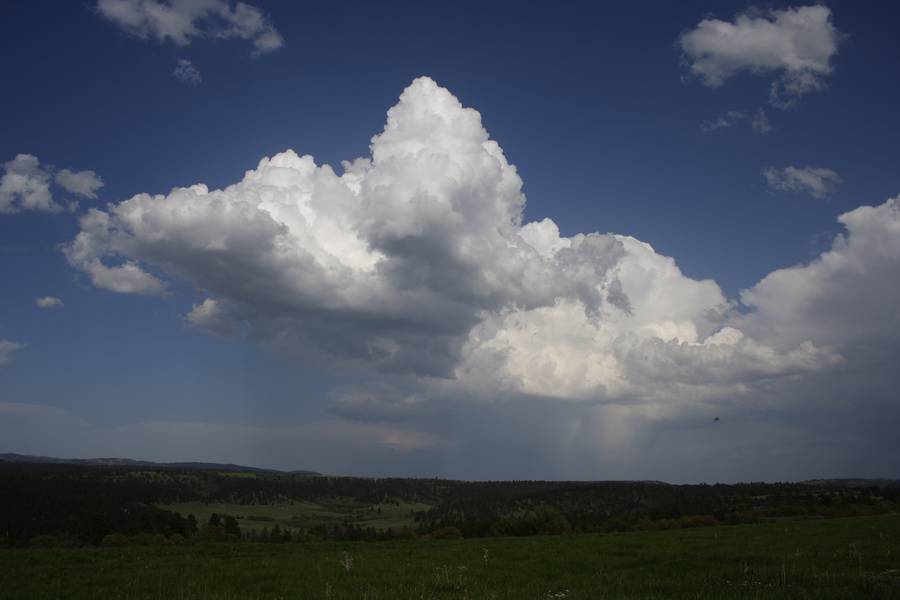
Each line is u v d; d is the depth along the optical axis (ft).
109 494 365.61
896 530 122.21
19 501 292.81
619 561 80.94
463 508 479.00
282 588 59.82
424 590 56.29
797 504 302.86
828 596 44.73
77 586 61.93
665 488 433.89
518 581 64.23
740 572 61.72
